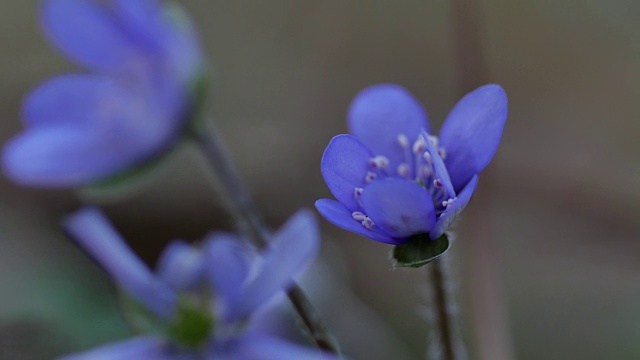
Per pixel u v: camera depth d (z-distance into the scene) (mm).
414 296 447
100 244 254
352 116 250
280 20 667
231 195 286
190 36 289
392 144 249
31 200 517
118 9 287
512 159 552
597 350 416
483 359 297
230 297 259
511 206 518
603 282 465
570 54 618
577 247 489
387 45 649
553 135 574
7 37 647
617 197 517
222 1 677
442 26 641
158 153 290
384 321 439
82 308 361
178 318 259
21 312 359
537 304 450
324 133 606
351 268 469
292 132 603
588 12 625
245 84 646
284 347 258
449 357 250
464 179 240
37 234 498
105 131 289
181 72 288
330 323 331
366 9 658
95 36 289
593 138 567
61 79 293
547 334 429
